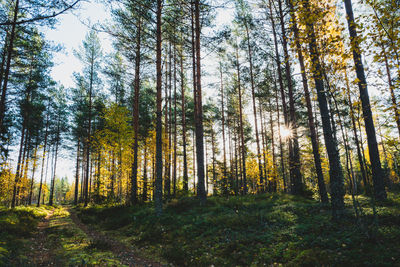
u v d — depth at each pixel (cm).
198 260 573
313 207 869
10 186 2072
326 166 1513
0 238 692
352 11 905
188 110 2523
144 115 2281
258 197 1337
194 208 1049
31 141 2866
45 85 1934
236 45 2070
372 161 905
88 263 520
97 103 2333
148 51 1445
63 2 340
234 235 689
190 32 1341
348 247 489
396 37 497
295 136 1239
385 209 680
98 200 1972
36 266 500
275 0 1186
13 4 1072
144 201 1579
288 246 563
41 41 1209
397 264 398
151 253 668
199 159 1170
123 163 1653
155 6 1074
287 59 723
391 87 538
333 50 614
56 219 1487
